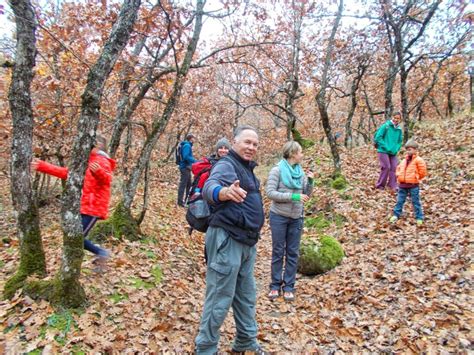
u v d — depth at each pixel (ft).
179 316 12.66
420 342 10.68
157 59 23.59
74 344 9.91
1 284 13.01
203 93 46.68
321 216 26.25
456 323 11.23
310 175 15.21
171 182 48.01
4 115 22.86
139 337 10.91
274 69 49.06
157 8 19.86
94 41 22.00
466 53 37.27
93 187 13.99
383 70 49.16
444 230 18.20
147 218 25.00
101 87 11.30
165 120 20.65
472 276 13.38
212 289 9.64
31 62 11.59
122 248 17.57
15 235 22.13
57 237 20.17
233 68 61.21
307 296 15.67
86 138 11.21
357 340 11.75
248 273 10.32
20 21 11.28
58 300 11.15
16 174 11.81
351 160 38.22
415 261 15.94
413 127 41.70
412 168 20.31
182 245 21.42
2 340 9.58
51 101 24.44
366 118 92.73
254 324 10.69
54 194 34.96
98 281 13.42
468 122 36.78
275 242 15.65
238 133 10.21
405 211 22.59
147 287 14.28
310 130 79.61
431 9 33.12
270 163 79.46
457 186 23.45
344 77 57.98
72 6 21.15
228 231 9.45
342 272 17.28
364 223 22.93
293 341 12.05
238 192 8.67
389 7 33.83
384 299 13.76
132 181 20.10
